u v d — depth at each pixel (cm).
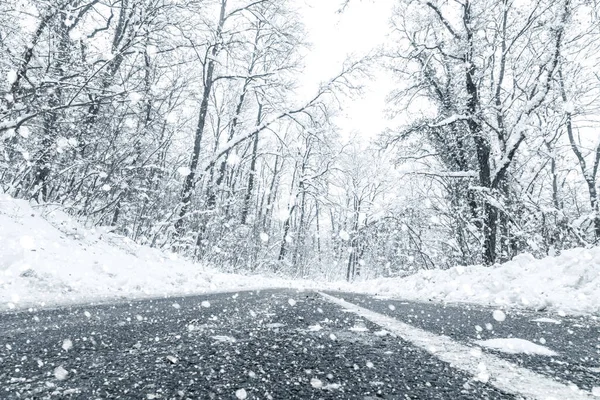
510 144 1095
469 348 155
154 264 871
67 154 797
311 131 1753
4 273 432
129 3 866
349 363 121
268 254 2277
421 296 696
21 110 591
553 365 129
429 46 1295
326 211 2916
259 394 86
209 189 1514
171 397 82
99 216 902
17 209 648
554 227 1100
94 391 85
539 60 1095
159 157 1093
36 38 634
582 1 980
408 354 139
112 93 680
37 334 168
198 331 179
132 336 163
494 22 1205
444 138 1354
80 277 519
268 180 3089
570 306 424
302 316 254
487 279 669
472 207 1242
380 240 1612
